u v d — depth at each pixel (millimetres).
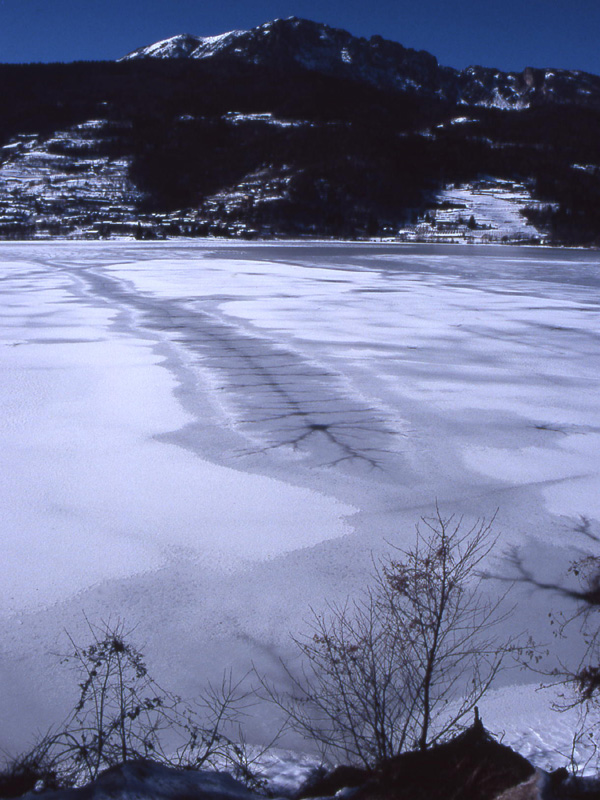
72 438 10008
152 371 14086
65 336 17844
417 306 25641
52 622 5648
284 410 11539
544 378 14188
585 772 3514
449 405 12055
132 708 4367
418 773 2709
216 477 8695
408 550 6848
